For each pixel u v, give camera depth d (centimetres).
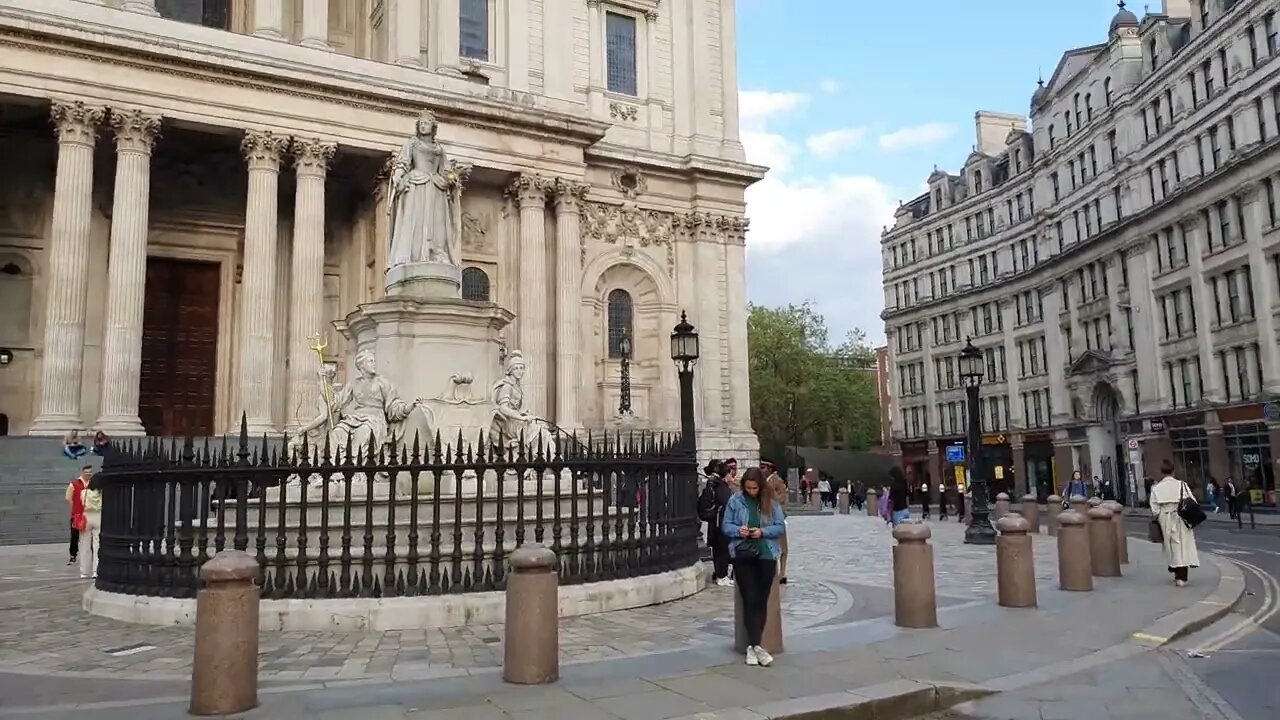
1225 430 4641
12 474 2689
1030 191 6869
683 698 776
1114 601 1341
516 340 4000
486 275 4134
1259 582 1680
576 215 4156
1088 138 5978
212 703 737
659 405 4484
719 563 1538
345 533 1120
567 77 4428
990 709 797
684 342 1889
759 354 8262
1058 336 6412
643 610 1238
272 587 1115
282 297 3928
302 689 809
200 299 4016
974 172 7612
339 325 1692
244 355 3362
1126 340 5625
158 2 4031
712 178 4716
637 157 4509
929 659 948
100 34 3133
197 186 3959
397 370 1512
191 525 1167
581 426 4103
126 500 1238
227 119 3384
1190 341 4975
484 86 3972
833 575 1750
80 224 3114
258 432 3306
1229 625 1208
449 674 864
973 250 7488
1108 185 5741
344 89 3572
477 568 1155
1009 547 1295
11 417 3553
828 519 4212
